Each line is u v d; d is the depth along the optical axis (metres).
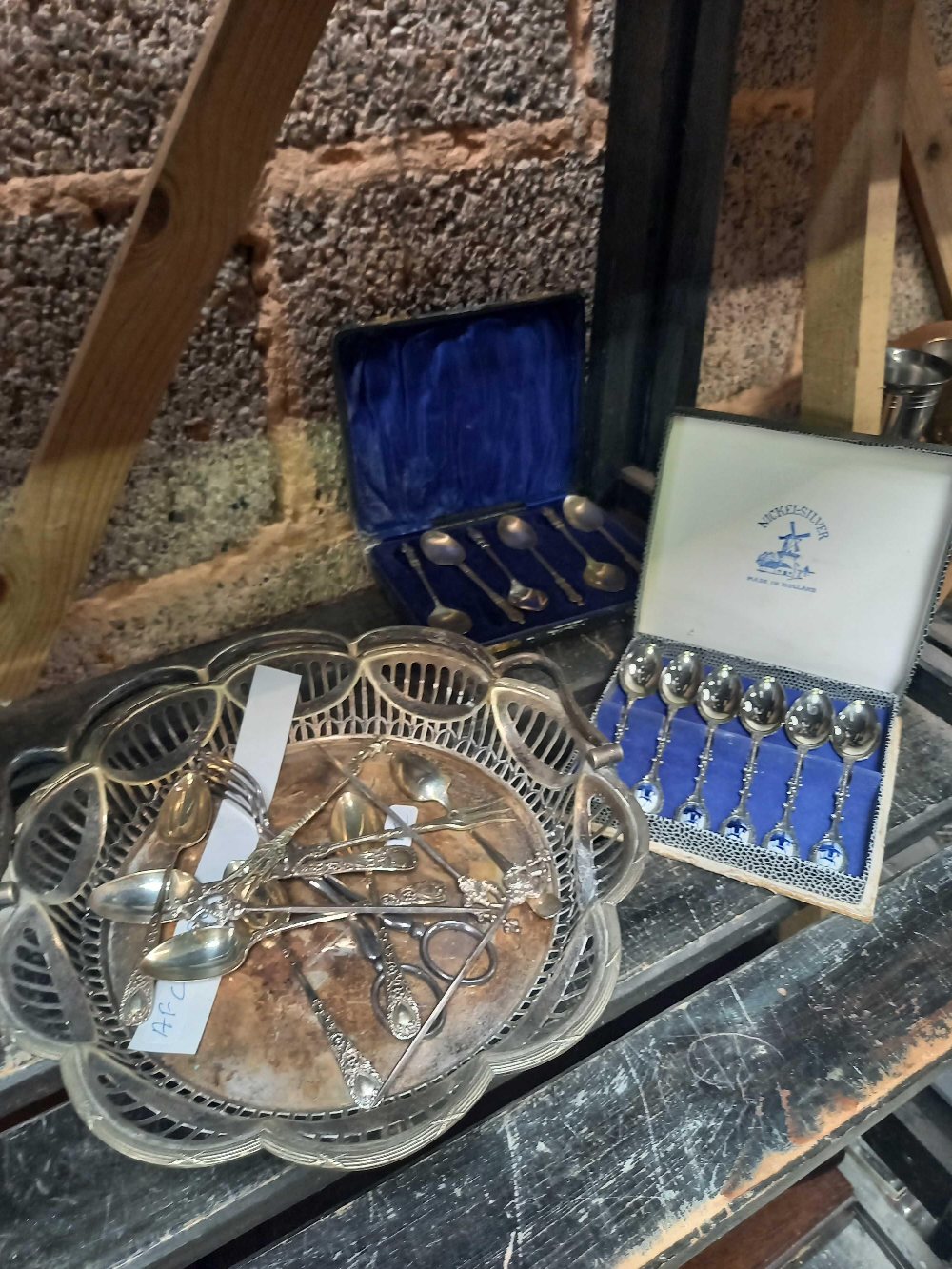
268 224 0.69
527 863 0.61
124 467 0.64
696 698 0.77
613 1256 0.50
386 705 0.72
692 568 0.77
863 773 0.72
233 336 0.72
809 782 0.72
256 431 0.78
